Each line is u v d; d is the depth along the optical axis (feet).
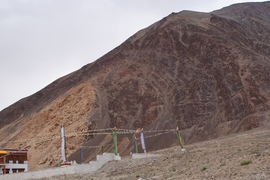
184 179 99.55
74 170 148.97
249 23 502.38
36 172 154.61
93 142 328.49
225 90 361.10
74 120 360.89
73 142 327.88
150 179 111.96
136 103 384.68
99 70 447.83
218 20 477.36
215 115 343.87
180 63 420.77
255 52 426.10
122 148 316.40
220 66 392.06
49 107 392.88
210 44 424.46
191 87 377.09
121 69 435.12
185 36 457.27
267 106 328.70
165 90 390.21
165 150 233.76
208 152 137.08
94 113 364.38
